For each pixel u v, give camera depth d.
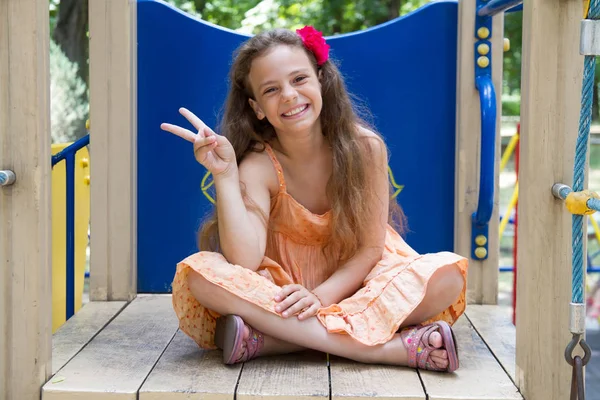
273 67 2.02
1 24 1.76
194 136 1.95
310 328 1.93
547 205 1.75
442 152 2.92
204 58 2.90
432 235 2.93
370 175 2.16
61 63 5.48
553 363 1.76
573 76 1.73
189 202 2.91
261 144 2.20
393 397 1.73
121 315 2.53
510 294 6.95
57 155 2.68
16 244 1.80
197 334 2.07
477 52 2.79
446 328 1.89
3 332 1.81
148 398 1.75
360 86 2.92
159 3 2.89
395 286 1.99
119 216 2.73
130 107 2.72
